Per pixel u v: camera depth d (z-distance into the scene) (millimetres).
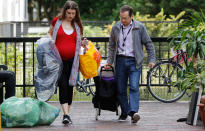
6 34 41000
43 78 15000
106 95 15992
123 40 15672
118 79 15953
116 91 16125
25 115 14664
